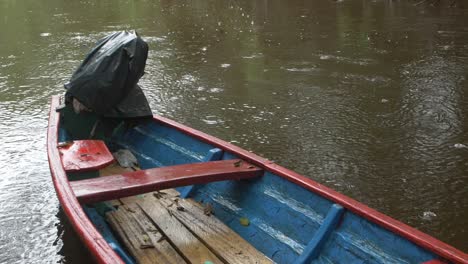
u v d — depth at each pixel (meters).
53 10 22.17
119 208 5.07
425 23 15.70
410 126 8.12
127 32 6.29
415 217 5.62
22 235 5.52
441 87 9.93
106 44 6.13
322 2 21.06
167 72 11.68
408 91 9.79
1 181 6.68
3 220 5.80
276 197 4.43
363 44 13.62
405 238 3.31
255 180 4.71
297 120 8.53
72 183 4.18
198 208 4.99
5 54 14.02
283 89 10.20
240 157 4.95
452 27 14.95
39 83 11.17
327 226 3.78
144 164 6.12
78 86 5.92
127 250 4.34
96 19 19.34
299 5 20.67
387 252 3.43
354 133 7.93
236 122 8.54
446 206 5.79
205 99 9.75
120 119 6.60
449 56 12.05
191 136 5.74
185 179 4.33
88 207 4.65
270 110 9.03
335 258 3.69
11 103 9.83
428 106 8.95
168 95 10.03
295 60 12.34
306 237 4.06
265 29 16.19
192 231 4.56
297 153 7.29
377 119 8.44
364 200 6.01
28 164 7.14
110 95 5.95
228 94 10.00
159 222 4.75
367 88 10.08
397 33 14.63
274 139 7.81
